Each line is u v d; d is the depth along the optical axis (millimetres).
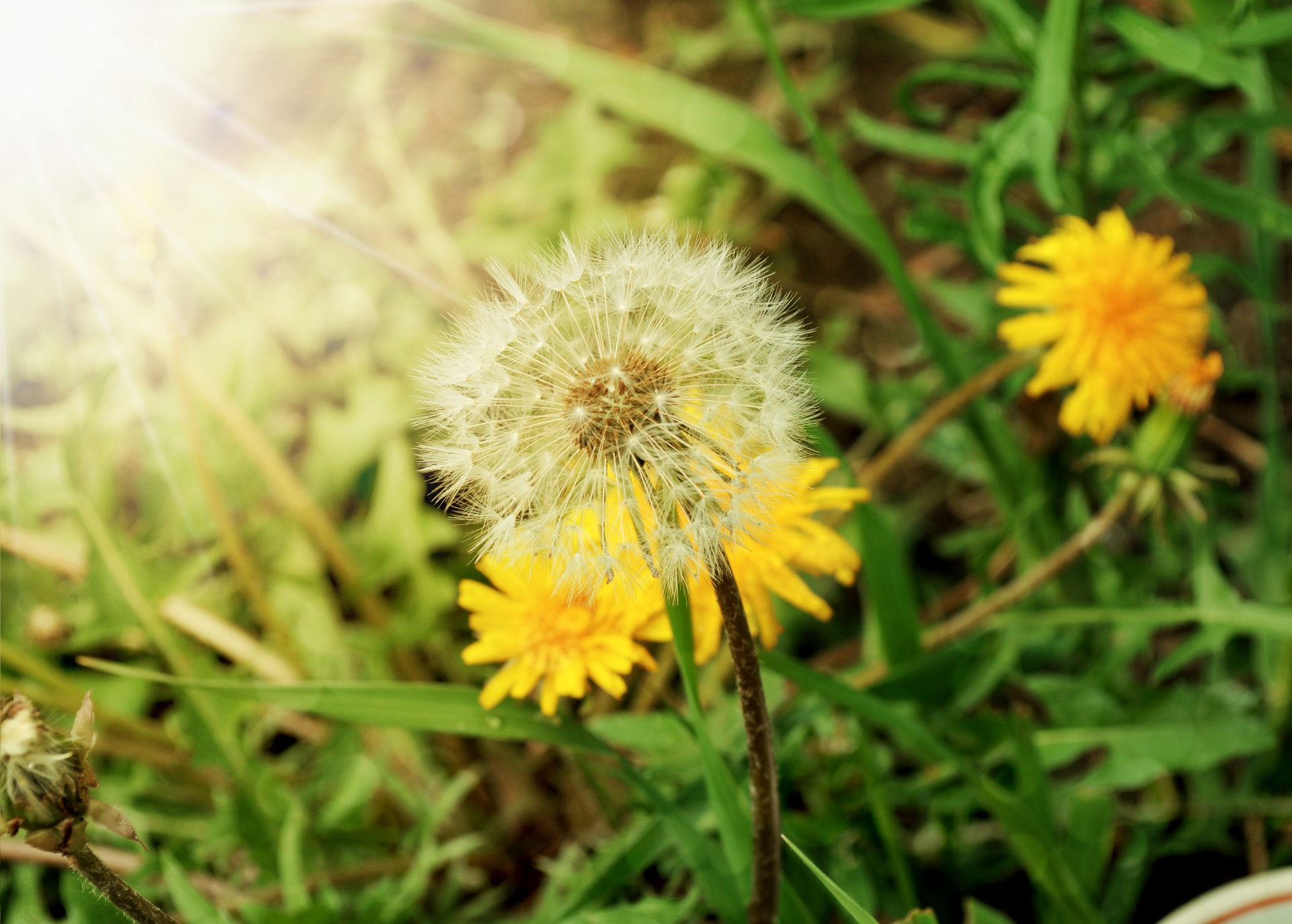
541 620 229
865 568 283
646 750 260
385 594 364
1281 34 285
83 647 314
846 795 282
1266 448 343
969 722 285
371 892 276
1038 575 290
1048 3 303
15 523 327
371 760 299
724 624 200
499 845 323
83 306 384
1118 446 305
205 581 344
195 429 302
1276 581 329
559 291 207
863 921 210
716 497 196
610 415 197
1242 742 277
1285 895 249
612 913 239
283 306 407
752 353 200
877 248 323
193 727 283
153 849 294
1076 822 272
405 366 388
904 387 357
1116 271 277
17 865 286
